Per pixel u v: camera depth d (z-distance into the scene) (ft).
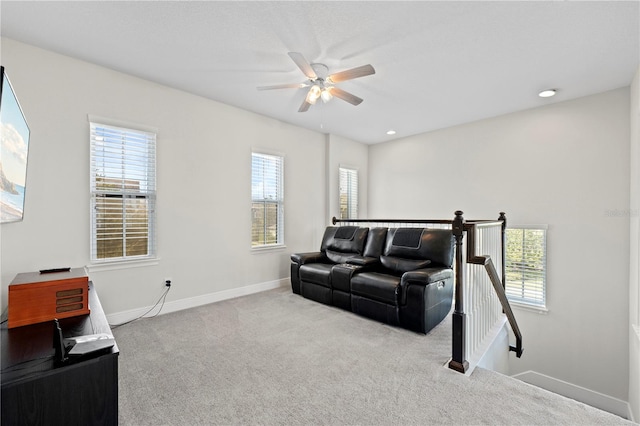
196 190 11.80
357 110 13.37
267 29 7.47
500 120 13.87
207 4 6.56
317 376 6.79
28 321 5.16
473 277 8.00
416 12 6.77
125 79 9.94
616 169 10.69
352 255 13.00
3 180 5.06
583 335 11.34
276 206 15.15
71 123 8.89
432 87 10.85
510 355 12.97
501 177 13.80
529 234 12.82
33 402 3.41
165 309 10.94
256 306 11.82
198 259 11.88
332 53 8.54
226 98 12.14
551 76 9.90
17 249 7.97
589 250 11.28
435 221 12.34
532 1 6.37
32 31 7.57
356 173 19.42
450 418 5.41
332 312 11.16
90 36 7.80
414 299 9.22
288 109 13.42
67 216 8.82
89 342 4.03
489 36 7.67
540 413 5.55
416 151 17.48
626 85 10.46
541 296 12.39
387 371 7.02
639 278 9.17
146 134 10.52
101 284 9.53
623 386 10.47
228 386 6.36
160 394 6.06
